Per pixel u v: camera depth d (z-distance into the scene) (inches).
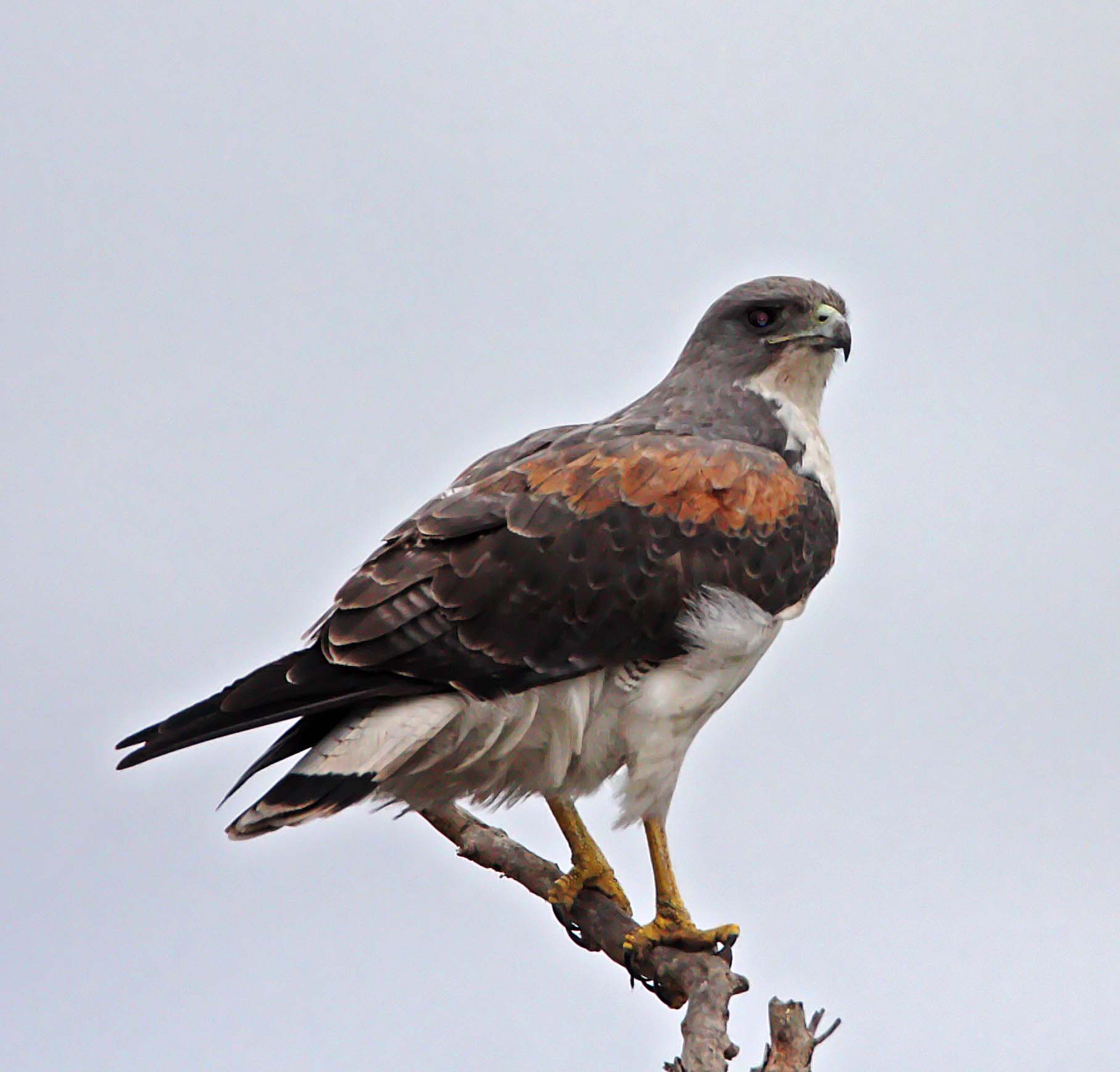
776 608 457.7
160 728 402.9
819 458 488.4
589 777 451.8
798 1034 320.2
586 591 432.1
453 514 434.0
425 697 419.5
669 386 502.0
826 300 494.3
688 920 439.5
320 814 399.2
